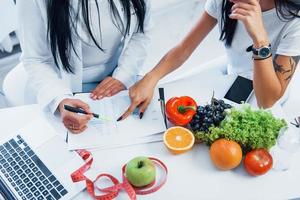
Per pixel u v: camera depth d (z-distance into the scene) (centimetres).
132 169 94
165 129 111
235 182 99
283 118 112
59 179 99
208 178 100
